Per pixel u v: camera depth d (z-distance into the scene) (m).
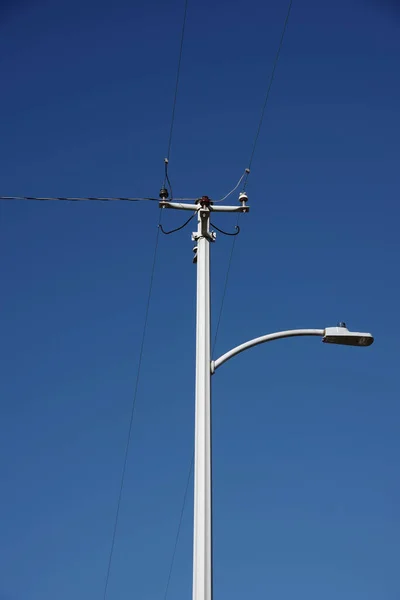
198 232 13.60
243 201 13.94
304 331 12.98
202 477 10.87
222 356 12.26
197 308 12.68
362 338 13.00
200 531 10.48
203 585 10.12
